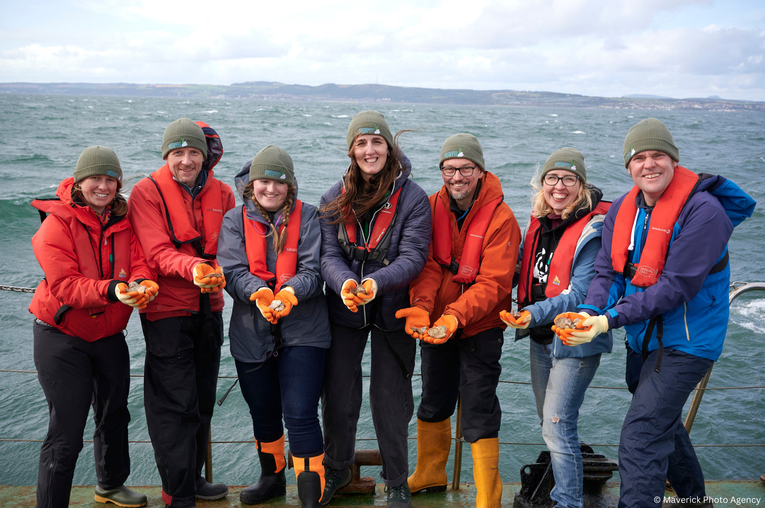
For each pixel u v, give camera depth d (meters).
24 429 6.11
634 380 2.69
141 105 162.00
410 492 2.82
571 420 2.59
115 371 2.57
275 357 2.65
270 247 2.62
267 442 2.75
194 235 2.62
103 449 2.70
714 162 40.03
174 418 2.56
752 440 6.20
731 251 14.36
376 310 2.63
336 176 26.97
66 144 40.66
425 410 2.94
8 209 16.95
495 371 2.71
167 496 2.63
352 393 2.72
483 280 2.62
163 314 2.54
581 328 2.25
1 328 8.74
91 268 2.44
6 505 2.79
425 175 27.31
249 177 2.58
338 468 2.77
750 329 9.42
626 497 2.33
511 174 29.64
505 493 3.07
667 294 2.25
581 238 2.61
